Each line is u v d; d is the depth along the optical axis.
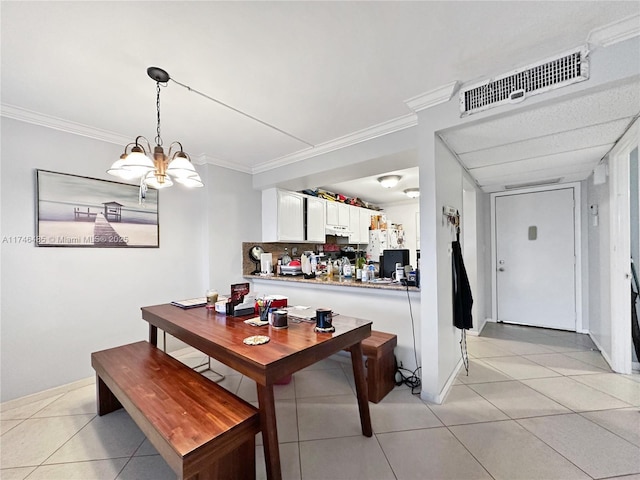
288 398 2.22
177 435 1.14
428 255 2.14
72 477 1.48
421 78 1.86
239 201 3.70
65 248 2.40
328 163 2.99
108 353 2.04
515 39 1.52
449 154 2.47
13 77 1.77
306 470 1.49
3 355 2.11
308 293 3.29
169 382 1.59
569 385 2.34
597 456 1.55
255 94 2.01
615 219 2.56
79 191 2.48
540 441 1.68
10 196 2.15
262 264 3.74
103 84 1.86
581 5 1.31
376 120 2.44
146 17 1.33
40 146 2.29
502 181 3.67
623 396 2.15
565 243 3.85
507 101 1.77
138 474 1.50
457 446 1.65
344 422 1.91
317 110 2.26
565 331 3.82
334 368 2.79
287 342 1.43
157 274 3.01
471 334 3.71
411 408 2.05
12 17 1.30
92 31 1.40
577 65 1.56
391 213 6.46
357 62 1.69
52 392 2.30
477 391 2.28
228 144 2.97
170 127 2.54
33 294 2.25
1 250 2.12
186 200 3.29
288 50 1.57
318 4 1.27
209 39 1.47
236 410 1.31
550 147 2.43
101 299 2.61
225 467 1.21
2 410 2.08
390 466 1.51
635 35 1.42
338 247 5.42
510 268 4.24
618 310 2.55
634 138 2.09
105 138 2.63
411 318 2.50
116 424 1.92
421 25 1.41
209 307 2.21
